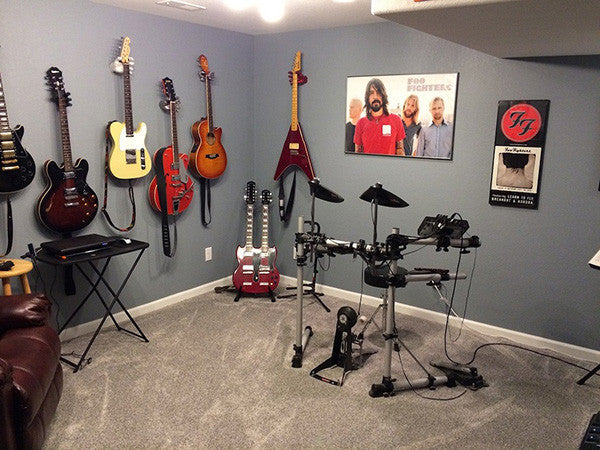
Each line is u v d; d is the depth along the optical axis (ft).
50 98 10.23
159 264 13.07
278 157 14.74
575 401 9.02
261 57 14.55
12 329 7.89
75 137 10.78
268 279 13.79
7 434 6.21
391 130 12.61
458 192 11.94
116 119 11.50
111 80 11.28
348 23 12.56
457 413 8.60
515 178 11.09
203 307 13.26
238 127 14.58
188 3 10.63
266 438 7.82
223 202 14.53
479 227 11.78
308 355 10.58
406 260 12.83
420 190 12.46
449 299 12.38
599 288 10.53
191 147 13.33
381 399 8.98
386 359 9.02
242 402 8.79
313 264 14.56
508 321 11.69
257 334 11.60
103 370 9.81
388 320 8.90
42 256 9.63
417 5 5.57
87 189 10.77
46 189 10.17
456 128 11.71
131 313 12.55
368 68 12.71
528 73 10.66
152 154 12.39
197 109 13.33
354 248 9.02
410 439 7.87
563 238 10.79
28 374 6.75
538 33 7.28
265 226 13.80
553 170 10.68
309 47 13.57
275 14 11.59
